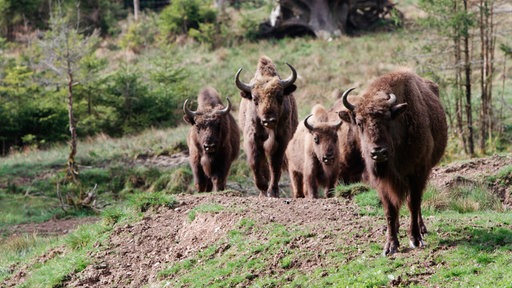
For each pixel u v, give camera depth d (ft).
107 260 138.21
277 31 508.12
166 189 261.85
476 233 111.55
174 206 153.99
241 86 157.69
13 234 206.39
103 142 336.08
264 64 165.27
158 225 146.72
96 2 571.28
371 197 142.41
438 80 270.87
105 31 568.82
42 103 374.84
